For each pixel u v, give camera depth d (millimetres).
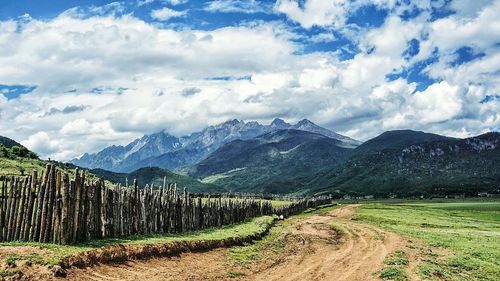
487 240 41500
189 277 21906
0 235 21203
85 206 23766
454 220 71438
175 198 37906
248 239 38188
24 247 19422
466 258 29969
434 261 28578
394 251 33500
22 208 21812
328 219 77812
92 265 19812
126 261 22203
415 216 77750
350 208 114812
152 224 32969
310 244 39562
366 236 45594
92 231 24703
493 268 26875
